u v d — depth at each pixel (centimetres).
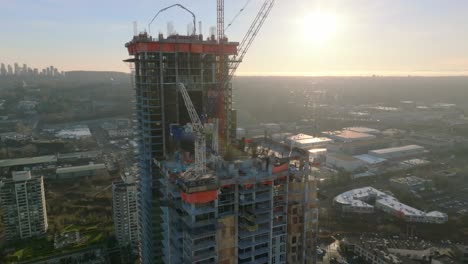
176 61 17388
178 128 16388
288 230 13912
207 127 15875
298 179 13800
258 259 13088
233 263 12519
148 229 18425
